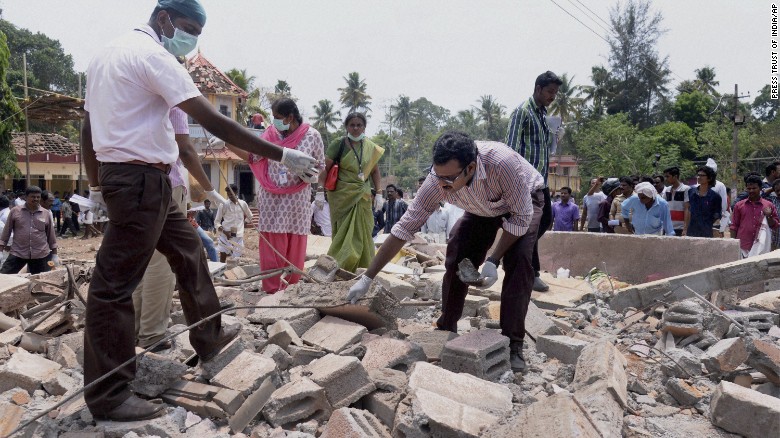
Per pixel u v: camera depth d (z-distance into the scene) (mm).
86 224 22312
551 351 4367
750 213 8289
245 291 6117
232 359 3607
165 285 4098
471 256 4359
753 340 3979
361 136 6445
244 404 3146
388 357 3771
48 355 4141
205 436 2971
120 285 2969
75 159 33625
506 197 3818
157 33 3256
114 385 2994
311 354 3990
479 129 94375
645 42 60312
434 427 2857
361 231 6473
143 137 2932
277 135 5988
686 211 9477
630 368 4195
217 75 30531
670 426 3312
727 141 46938
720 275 5684
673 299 5766
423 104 127375
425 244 8984
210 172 30094
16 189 33031
